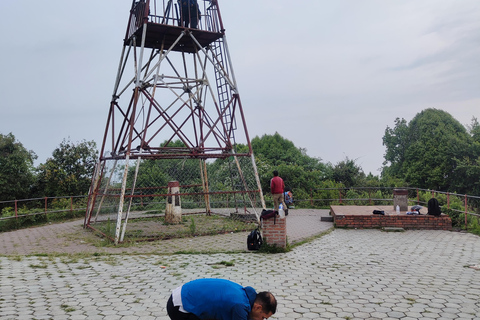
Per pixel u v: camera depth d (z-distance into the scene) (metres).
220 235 12.89
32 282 7.35
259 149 36.00
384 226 13.76
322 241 11.62
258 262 8.96
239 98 14.95
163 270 8.26
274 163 33.25
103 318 5.44
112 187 14.19
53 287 7.01
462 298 6.23
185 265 8.70
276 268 8.35
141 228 14.43
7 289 6.88
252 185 20.38
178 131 14.71
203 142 15.19
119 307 5.90
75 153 26.44
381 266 8.46
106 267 8.59
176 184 15.89
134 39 14.25
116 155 14.12
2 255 10.05
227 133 15.18
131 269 8.38
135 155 12.87
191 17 14.94
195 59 17.42
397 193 15.23
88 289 6.88
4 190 25.78
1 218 14.74
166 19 14.82
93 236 13.12
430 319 5.36
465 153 34.97
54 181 25.61
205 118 16.75
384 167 44.44
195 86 16.38
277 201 15.40
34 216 16.64
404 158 41.44
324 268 8.33
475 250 9.98
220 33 14.84
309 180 24.75
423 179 37.19
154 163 23.56
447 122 40.09
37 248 11.13
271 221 10.20
